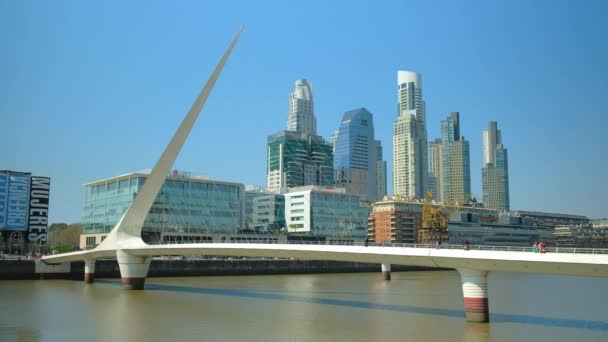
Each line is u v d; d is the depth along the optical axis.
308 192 163.12
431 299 58.53
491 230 197.12
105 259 89.38
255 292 66.31
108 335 36.38
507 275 107.94
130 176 127.94
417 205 182.50
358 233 171.62
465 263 39.88
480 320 40.34
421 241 164.75
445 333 36.66
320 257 50.12
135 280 67.38
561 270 35.62
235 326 39.75
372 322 41.44
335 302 55.00
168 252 62.34
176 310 48.34
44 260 83.12
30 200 116.75
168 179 130.12
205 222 134.62
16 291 65.00
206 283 81.56
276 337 35.56
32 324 40.75
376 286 77.94
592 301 57.62
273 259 111.31
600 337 35.47
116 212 131.12
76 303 53.50
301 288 73.12
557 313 47.25
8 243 112.12
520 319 43.12
